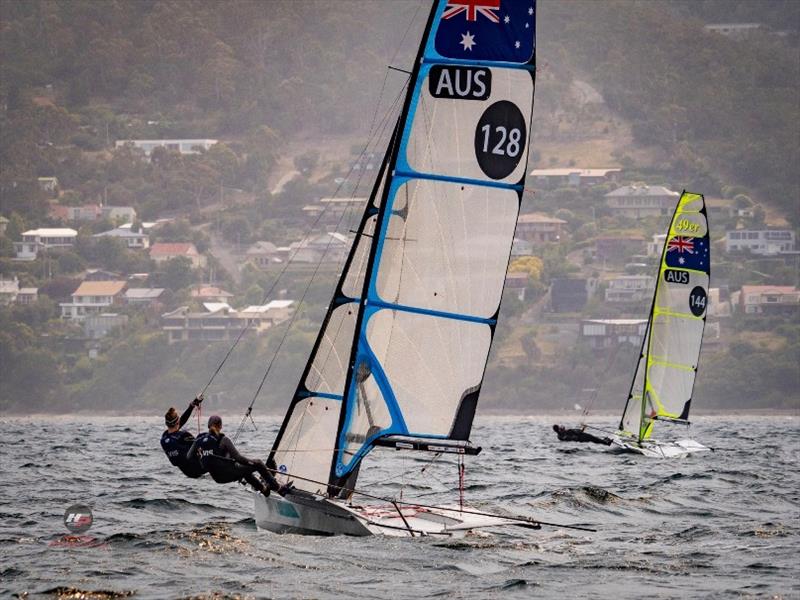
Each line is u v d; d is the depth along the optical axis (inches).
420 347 3085.6
